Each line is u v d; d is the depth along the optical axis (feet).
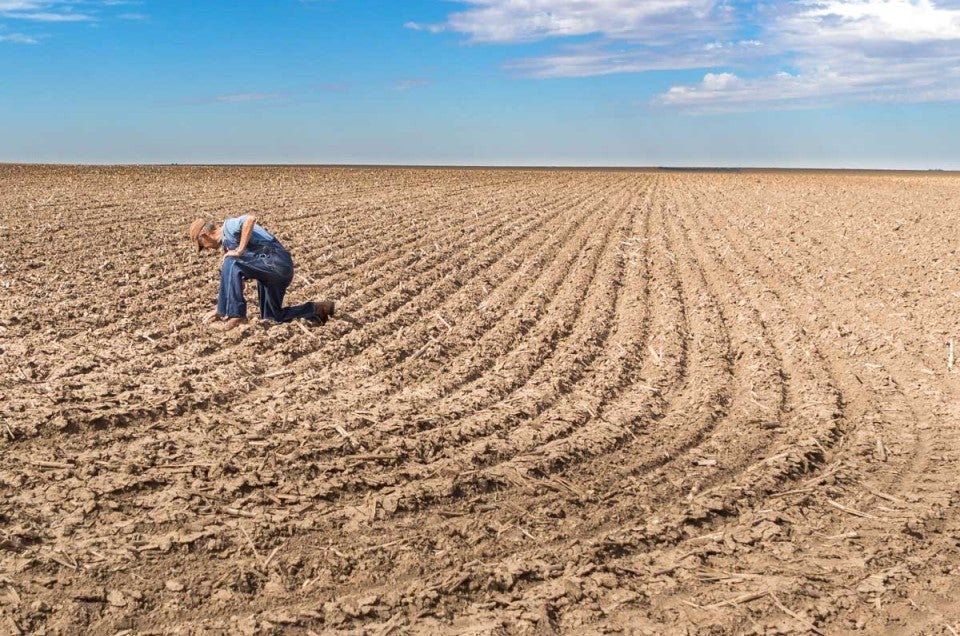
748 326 34.58
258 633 12.87
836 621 13.78
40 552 14.67
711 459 20.66
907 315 36.14
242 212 70.79
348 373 26.16
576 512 17.51
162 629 12.89
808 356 30.12
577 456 20.35
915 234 65.77
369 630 13.16
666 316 36.14
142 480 17.48
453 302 37.40
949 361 28.91
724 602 14.20
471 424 21.86
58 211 65.72
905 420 24.03
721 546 16.30
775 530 16.92
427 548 15.70
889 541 16.57
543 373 27.04
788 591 14.52
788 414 24.49
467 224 67.82
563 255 52.85
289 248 50.80
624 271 48.19
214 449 19.38
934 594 14.62
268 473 18.21
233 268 29.99
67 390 22.41
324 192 103.86
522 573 14.90
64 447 19.12
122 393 22.59
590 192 123.75
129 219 61.82
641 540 16.35
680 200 106.73
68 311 31.76
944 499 18.62
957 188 153.99
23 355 25.76
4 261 41.60
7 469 17.80
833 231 68.33
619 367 28.30
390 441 20.30
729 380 27.68
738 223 74.95
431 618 13.56
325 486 17.81
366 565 14.98
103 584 13.92
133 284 37.88
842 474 19.93
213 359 26.86
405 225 65.62
